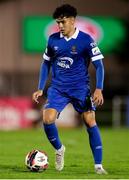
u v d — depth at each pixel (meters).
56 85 28.06
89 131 28.25
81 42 27.53
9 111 73.69
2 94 86.75
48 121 27.84
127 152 43.03
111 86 90.50
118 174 28.41
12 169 30.73
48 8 90.12
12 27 90.38
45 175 27.52
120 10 92.06
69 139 55.47
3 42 90.38
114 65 91.12
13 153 41.12
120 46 91.31
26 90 89.19
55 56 27.94
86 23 90.50
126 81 91.25
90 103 27.92
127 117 80.19
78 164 33.47
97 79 27.47
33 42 90.12
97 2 91.62
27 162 28.80
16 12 90.06
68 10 27.27
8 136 58.56
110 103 87.62
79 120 76.56
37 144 48.72
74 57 27.67
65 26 27.33
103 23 90.75
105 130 71.56
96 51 27.53
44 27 89.94
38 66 90.31
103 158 38.06
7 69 90.31
